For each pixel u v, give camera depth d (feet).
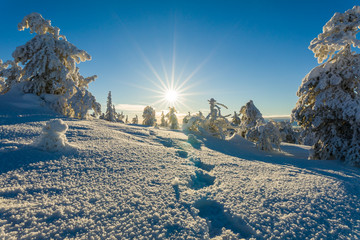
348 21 32.48
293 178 16.60
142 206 10.11
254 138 56.59
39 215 8.61
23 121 26.94
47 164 14.06
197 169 17.61
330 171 21.48
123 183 12.64
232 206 10.98
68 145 18.03
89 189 11.41
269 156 32.68
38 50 47.21
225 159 23.38
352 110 28.19
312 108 33.01
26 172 12.50
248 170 18.76
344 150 29.76
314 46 34.01
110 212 9.35
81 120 38.65
